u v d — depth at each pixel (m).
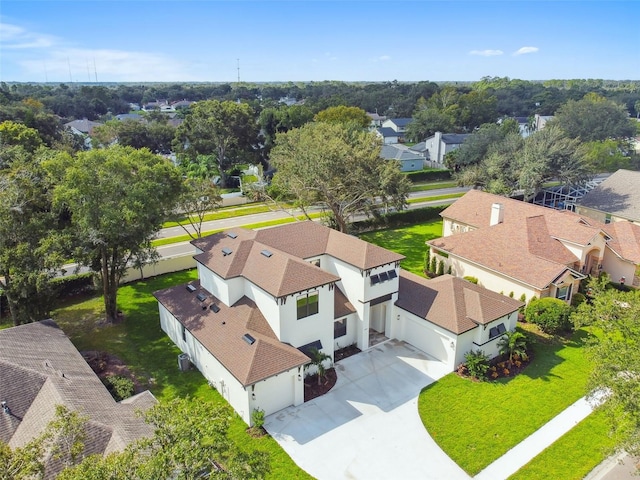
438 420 22.59
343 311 28.17
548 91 182.62
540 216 39.25
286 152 46.94
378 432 21.78
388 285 28.81
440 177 87.31
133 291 37.19
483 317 26.62
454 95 149.12
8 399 19.62
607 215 50.31
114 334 30.69
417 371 26.62
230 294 26.58
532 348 28.84
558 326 30.03
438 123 120.50
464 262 37.94
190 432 12.59
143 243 30.88
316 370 25.89
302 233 31.33
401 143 131.00
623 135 91.75
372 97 183.38
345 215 47.28
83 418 14.66
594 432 21.78
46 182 29.08
